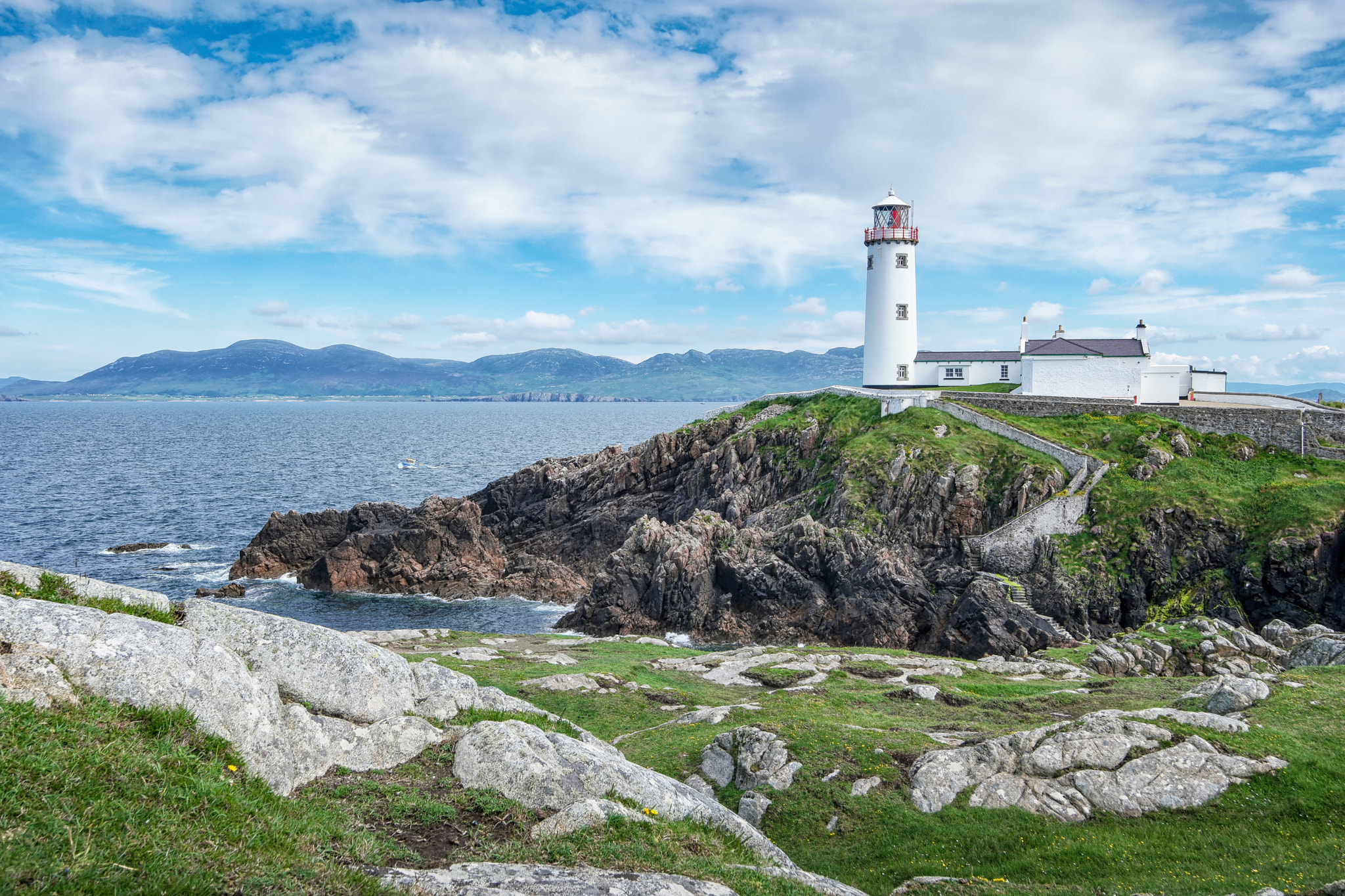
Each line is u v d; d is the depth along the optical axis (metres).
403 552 83.38
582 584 82.62
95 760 13.70
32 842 11.39
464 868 15.13
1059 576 64.06
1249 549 62.16
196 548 96.50
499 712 23.55
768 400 112.31
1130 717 29.02
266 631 20.52
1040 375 94.44
